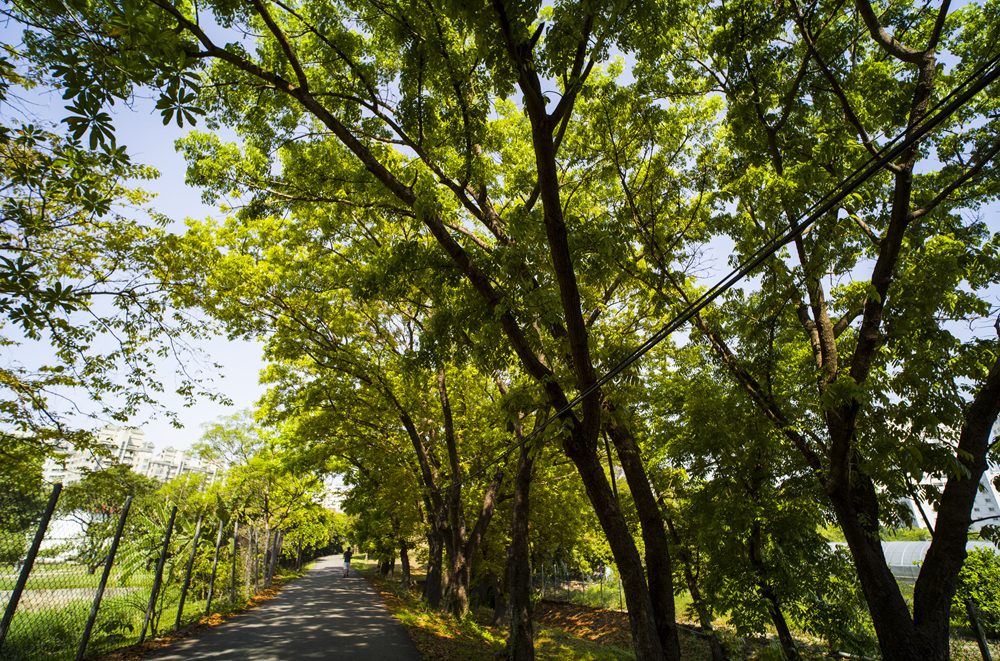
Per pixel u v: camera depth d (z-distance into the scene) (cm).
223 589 1569
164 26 629
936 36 722
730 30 866
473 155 934
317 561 6256
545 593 3188
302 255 1504
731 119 930
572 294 661
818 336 917
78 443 856
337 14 913
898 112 893
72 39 466
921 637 680
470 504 2114
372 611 1495
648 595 741
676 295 1004
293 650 895
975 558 1305
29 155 703
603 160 1009
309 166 984
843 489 757
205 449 2530
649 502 886
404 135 886
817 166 788
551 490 2014
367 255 1402
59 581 775
